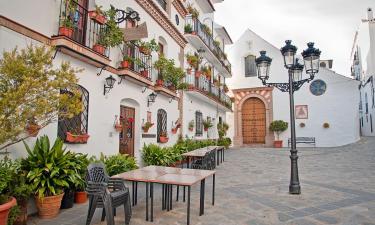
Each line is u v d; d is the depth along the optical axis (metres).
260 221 5.05
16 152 5.22
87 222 4.43
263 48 25.20
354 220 5.12
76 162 5.87
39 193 4.83
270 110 24.31
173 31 13.15
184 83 12.94
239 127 25.30
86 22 7.36
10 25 5.17
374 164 12.71
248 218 5.21
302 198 6.67
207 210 5.67
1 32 5.00
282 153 18.36
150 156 9.92
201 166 8.88
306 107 23.31
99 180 4.95
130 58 8.78
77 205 5.86
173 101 13.20
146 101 10.48
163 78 11.45
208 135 19.52
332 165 12.59
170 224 4.84
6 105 3.84
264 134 24.73
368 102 28.48
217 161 12.93
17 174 4.80
